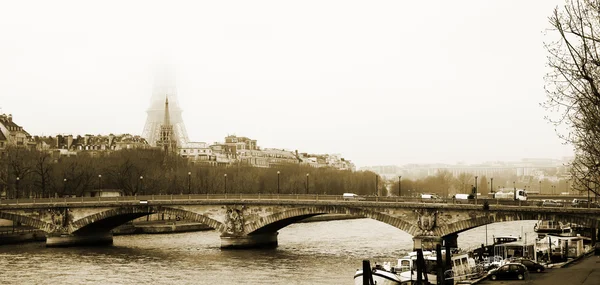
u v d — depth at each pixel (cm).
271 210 17312
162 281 12344
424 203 15425
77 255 16225
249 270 13550
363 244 18175
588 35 5812
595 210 13188
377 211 15938
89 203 18438
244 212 17612
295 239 19825
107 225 19238
